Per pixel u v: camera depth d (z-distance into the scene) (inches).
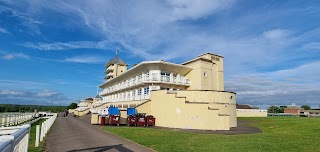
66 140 541.6
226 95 1082.1
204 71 1512.1
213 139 545.0
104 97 2876.5
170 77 1509.6
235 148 420.8
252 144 460.4
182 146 445.7
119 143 494.3
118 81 2162.9
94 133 696.4
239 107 2967.5
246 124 1165.7
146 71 1539.1
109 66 2989.7
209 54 1577.3
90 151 404.5
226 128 857.5
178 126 935.0
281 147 426.9
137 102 1577.3
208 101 1027.9
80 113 2512.3
